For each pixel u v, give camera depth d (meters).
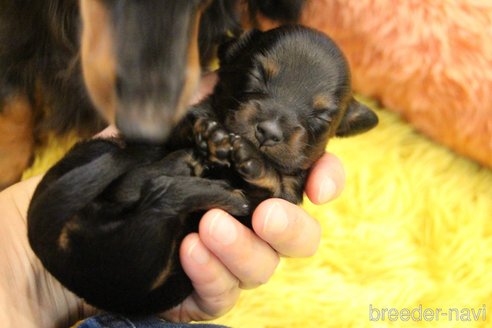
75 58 0.38
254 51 0.34
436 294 0.46
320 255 0.47
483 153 0.49
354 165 0.50
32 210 0.29
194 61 0.29
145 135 0.28
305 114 0.33
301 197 0.34
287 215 0.31
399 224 0.48
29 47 0.40
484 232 0.49
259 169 0.30
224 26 0.40
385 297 0.46
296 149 0.32
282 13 0.45
